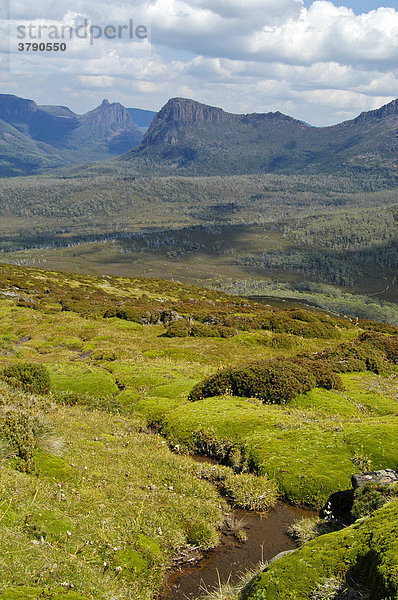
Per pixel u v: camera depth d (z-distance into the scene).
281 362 18.70
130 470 10.64
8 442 9.24
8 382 15.68
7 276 72.44
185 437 13.59
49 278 88.69
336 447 11.52
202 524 8.94
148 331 37.56
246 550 8.45
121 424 14.63
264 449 12.01
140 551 7.64
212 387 17.48
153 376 20.92
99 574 6.60
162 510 9.17
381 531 5.85
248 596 5.88
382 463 10.64
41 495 7.95
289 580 5.77
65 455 10.15
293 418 14.05
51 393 16.84
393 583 4.65
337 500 9.81
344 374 22.67
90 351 29.09
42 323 40.38
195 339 33.62
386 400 18.19
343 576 5.62
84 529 7.53
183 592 7.20
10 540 6.28
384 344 27.42
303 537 8.68
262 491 10.31
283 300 160.50
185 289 107.88
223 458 12.70
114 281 110.44
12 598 5.10
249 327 38.56
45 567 6.07
